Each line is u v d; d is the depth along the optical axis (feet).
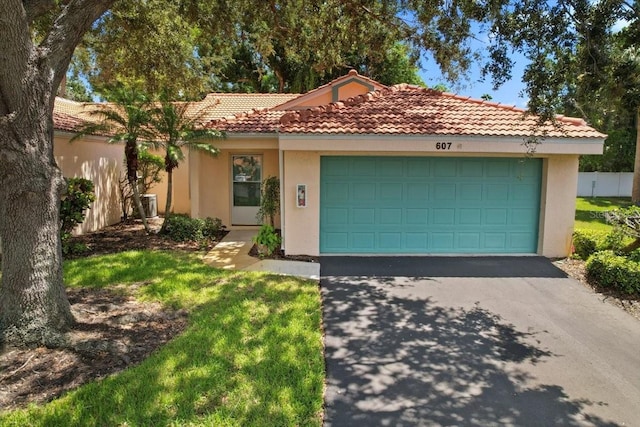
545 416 13.02
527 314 21.30
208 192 45.44
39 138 16.44
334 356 16.66
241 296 22.41
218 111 54.29
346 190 32.96
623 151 91.76
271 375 14.51
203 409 12.52
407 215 33.27
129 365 15.01
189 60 38.60
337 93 47.96
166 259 29.73
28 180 16.17
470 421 12.73
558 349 17.52
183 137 36.47
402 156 32.68
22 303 16.39
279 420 12.19
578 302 23.04
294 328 18.43
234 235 41.70
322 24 31.17
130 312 19.80
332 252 33.47
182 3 31.42
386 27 30.17
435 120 32.17
